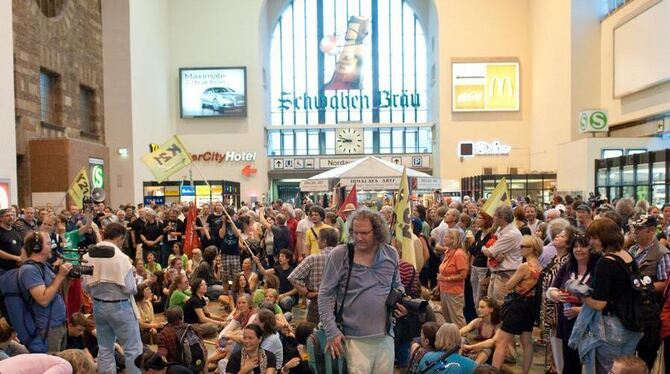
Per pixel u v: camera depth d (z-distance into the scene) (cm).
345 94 4434
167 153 1582
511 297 610
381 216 391
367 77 4459
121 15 2909
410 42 4456
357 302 385
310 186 1577
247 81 3797
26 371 280
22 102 2062
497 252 711
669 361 495
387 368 389
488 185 3050
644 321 443
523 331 612
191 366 580
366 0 4453
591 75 3069
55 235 946
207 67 3778
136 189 2944
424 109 4447
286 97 4441
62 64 2398
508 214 713
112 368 598
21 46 2061
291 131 4362
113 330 595
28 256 532
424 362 489
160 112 3512
